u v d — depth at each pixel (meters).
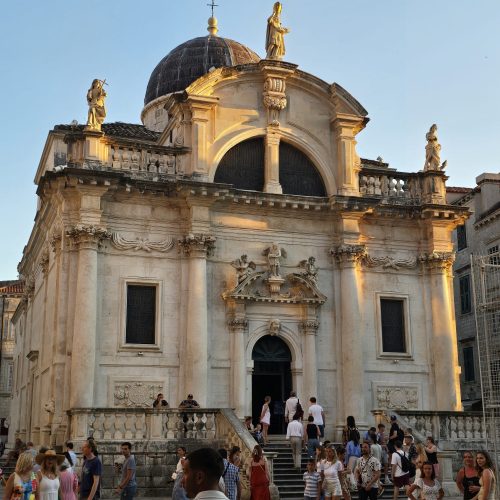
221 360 29.22
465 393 42.84
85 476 14.60
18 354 43.12
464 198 44.78
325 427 29.98
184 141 30.59
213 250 29.97
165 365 28.38
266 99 31.64
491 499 12.44
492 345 24.62
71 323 27.48
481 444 26.84
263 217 30.97
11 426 43.44
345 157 32.16
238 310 29.52
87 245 27.64
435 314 32.19
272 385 30.59
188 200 29.22
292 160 32.28
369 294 31.89
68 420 25.31
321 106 32.81
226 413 24.98
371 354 31.34
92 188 27.91
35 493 11.73
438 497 14.34
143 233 29.22
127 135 38.03
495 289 22.20
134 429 24.69
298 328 30.52
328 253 31.66
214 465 5.76
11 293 62.28
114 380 27.66
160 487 23.83
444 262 32.56
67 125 37.06
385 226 32.78
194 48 42.69
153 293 29.06
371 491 17.41
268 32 32.69
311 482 17.19
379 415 28.45
